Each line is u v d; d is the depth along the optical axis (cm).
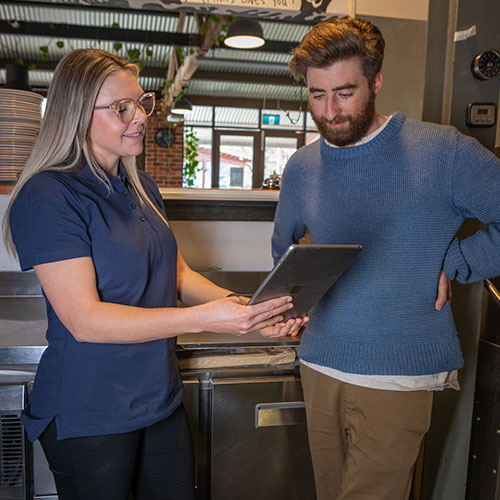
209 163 987
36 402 107
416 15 179
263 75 870
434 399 183
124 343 101
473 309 182
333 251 93
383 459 124
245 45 419
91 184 104
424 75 181
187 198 199
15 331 150
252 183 997
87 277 98
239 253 217
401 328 120
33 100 179
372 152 121
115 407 104
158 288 112
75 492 108
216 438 150
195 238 212
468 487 193
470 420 186
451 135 120
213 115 971
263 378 152
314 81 117
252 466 153
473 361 184
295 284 99
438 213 120
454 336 126
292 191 140
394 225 120
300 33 686
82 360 103
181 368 149
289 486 156
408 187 119
